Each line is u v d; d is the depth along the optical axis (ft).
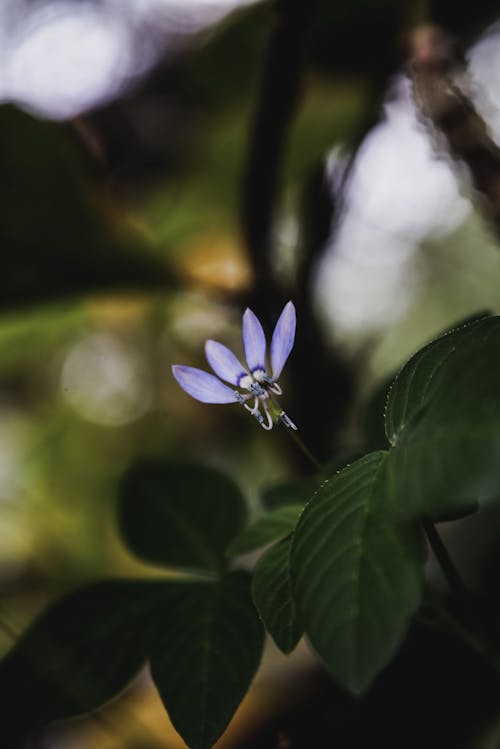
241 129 1.21
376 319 1.42
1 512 1.39
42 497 1.42
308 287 1.01
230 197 1.17
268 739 0.84
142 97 1.31
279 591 0.50
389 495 0.45
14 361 1.37
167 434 1.41
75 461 1.44
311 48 1.03
